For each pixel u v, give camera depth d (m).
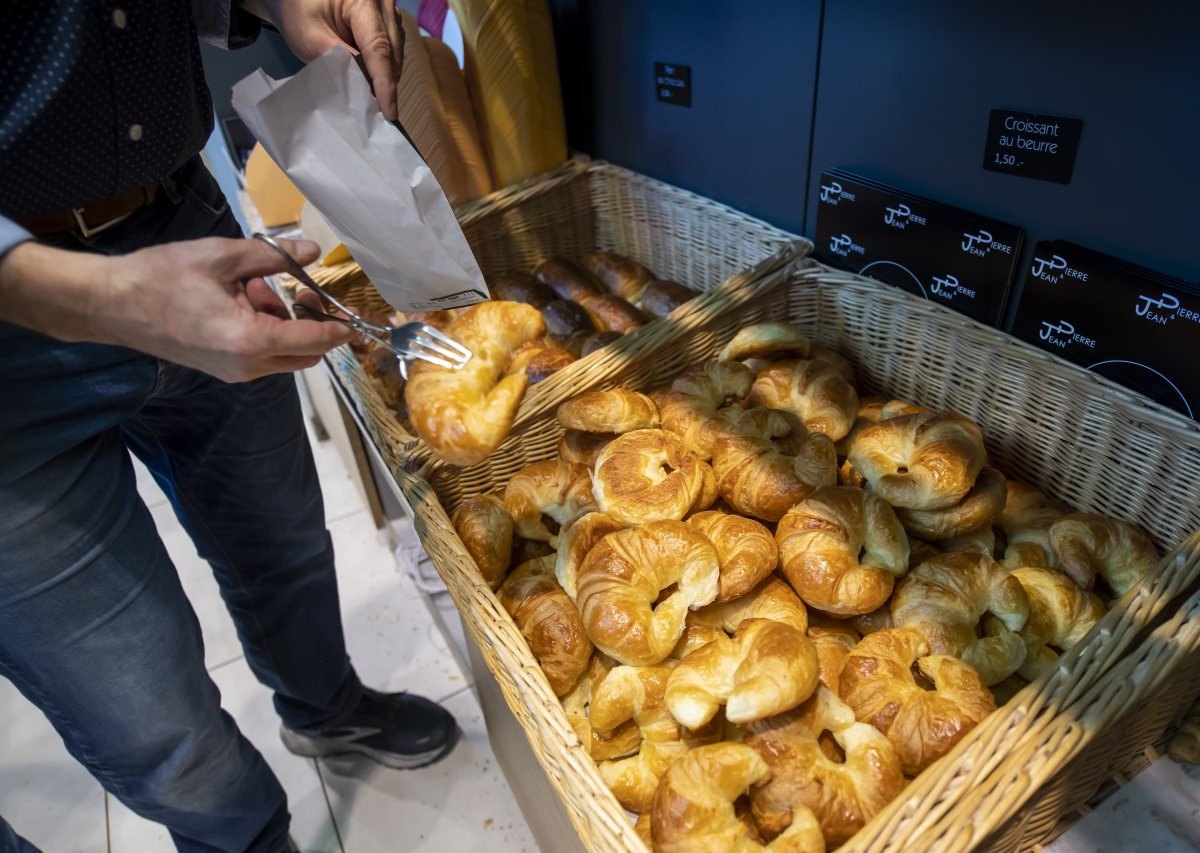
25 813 1.60
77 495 0.83
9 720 1.77
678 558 0.90
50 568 0.81
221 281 0.64
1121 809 0.99
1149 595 0.82
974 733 0.74
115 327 0.64
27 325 0.65
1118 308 1.02
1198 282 0.94
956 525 0.99
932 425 1.04
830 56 1.25
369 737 1.57
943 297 1.25
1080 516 1.04
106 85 0.71
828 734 0.82
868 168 1.29
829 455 1.04
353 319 0.81
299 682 1.37
